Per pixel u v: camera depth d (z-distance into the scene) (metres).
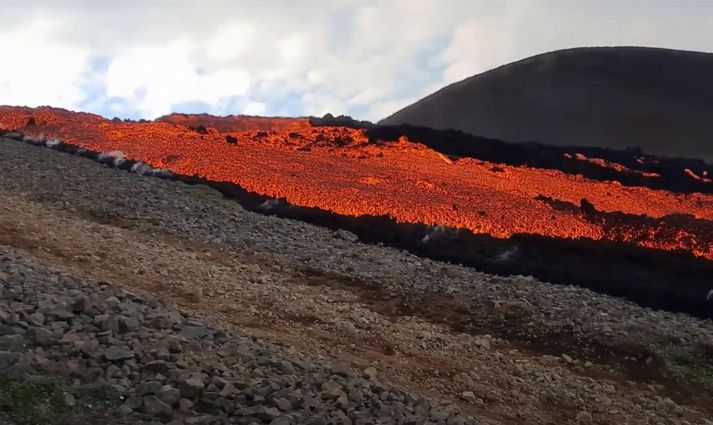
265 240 13.14
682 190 10.36
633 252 10.69
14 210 12.62
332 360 6.87
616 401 7.43
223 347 6.00
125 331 5.85
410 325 9.36
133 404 4.50
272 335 7.64
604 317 9.49
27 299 6.19
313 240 13.37
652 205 10.55
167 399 4.62
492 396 7.15
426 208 12.80
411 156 13.21
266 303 9.37
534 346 8.94
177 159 17.45
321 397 5.26
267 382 5.16
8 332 5.20
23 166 17.00
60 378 4.63
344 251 12.66
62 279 7.18
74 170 17.27
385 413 5.23
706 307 9.94
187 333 6.13
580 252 11.13
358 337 8.52
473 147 12.08
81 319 5.86
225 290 9.75
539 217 11.47
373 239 13.46
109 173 17.23
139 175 17.42
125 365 5.07
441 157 12.60
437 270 11.63
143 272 9.99
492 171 11.88
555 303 9.99
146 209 14.52
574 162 10.98
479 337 9.03
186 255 11.61
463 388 7.21
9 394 4.25
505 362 8.30
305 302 9.69
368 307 10.05
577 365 8.41
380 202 13.62
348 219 13.95
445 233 12.47
